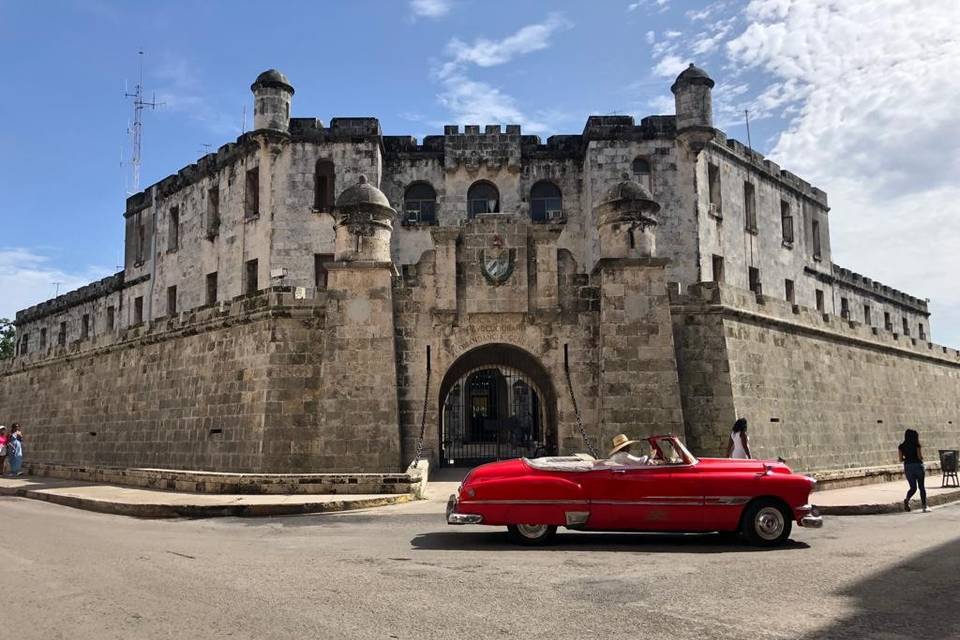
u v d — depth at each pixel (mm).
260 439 20422
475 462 24891
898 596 7750
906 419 30078
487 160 34594
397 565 9414
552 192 35281
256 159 35094
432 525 13273
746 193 38594
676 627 6609
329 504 15227
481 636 6332
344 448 19438
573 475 11156
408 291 20703
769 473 11125
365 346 19953
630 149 33562
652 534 12234
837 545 11023
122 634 6316
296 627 6547
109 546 11031
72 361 32562
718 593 7863
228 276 36250
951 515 15039
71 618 6824
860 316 50500
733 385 20484
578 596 7723
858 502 15695
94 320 50281
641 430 19391
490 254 20766
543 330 20609
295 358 20719
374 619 6820
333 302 20172
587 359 20516
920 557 9945
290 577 8633
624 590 7992
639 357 19766
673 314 20781
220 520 14359
